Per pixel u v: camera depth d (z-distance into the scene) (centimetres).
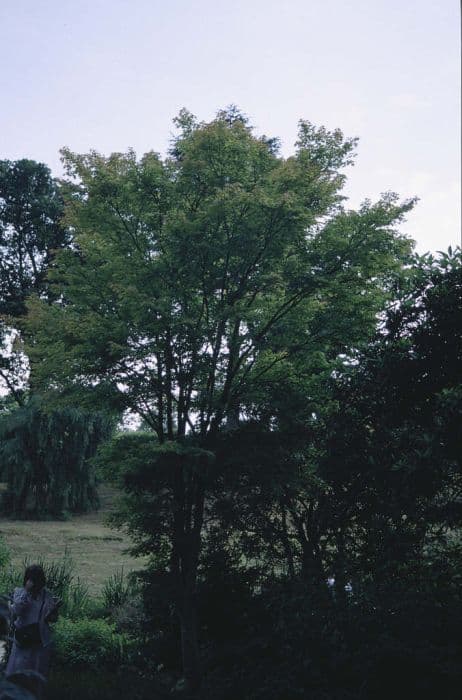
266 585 975
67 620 1204
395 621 748
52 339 983
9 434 3086
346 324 1002
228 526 1031
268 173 1000
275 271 971
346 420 947
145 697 847
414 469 788
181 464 898
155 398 981
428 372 899
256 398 988
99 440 3117
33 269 3838
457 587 805
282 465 951
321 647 772
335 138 1091
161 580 959
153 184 967
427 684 699
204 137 962
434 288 927
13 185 3784
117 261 948
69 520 3034
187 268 934
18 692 312
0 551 1911
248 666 866
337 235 1003
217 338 968
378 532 888
